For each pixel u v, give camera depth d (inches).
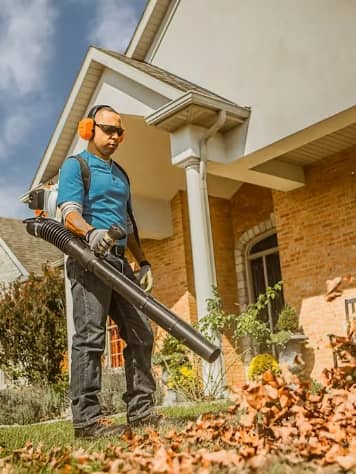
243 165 382.6
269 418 111.6
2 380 753.0
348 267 399.9
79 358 154.3
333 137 389.7
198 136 367.6
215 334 340.2
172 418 158.6
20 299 610.5
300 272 425.4
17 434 177.5
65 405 453.4
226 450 108.5
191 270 510.0
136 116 409.7
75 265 155.9
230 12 392.2
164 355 425.1
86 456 109.7
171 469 91.5
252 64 371.2
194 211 359.6
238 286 515.2
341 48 326.0
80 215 151.9
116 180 166.1
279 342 397.4
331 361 399.2
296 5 350.0
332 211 412.5
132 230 171.9
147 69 407.2
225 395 335.3
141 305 136.1
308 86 339.3
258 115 362.6
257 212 509.0
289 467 92.6
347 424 110.0
